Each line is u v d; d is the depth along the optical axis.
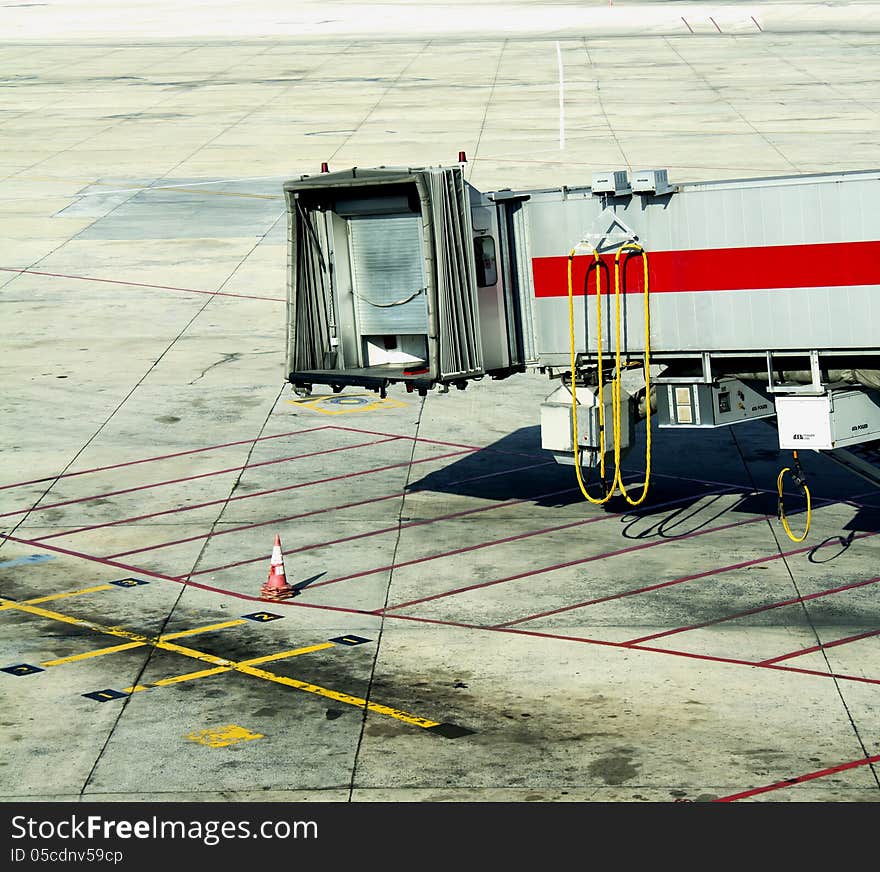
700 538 23.25
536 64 84.31
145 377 34.91
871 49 85.62
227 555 23.17
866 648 18.27
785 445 21.61
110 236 48.91
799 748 15.28
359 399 33.16
